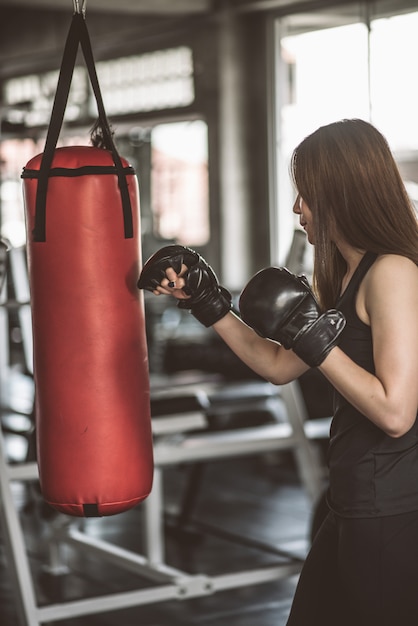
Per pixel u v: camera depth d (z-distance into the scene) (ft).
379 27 25.22
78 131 34.22
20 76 37.19
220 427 20.51
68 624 12.33
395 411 6.18
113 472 7.53
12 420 24.08
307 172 6.71
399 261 6.46
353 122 6.74
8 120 29.01
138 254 7.68
